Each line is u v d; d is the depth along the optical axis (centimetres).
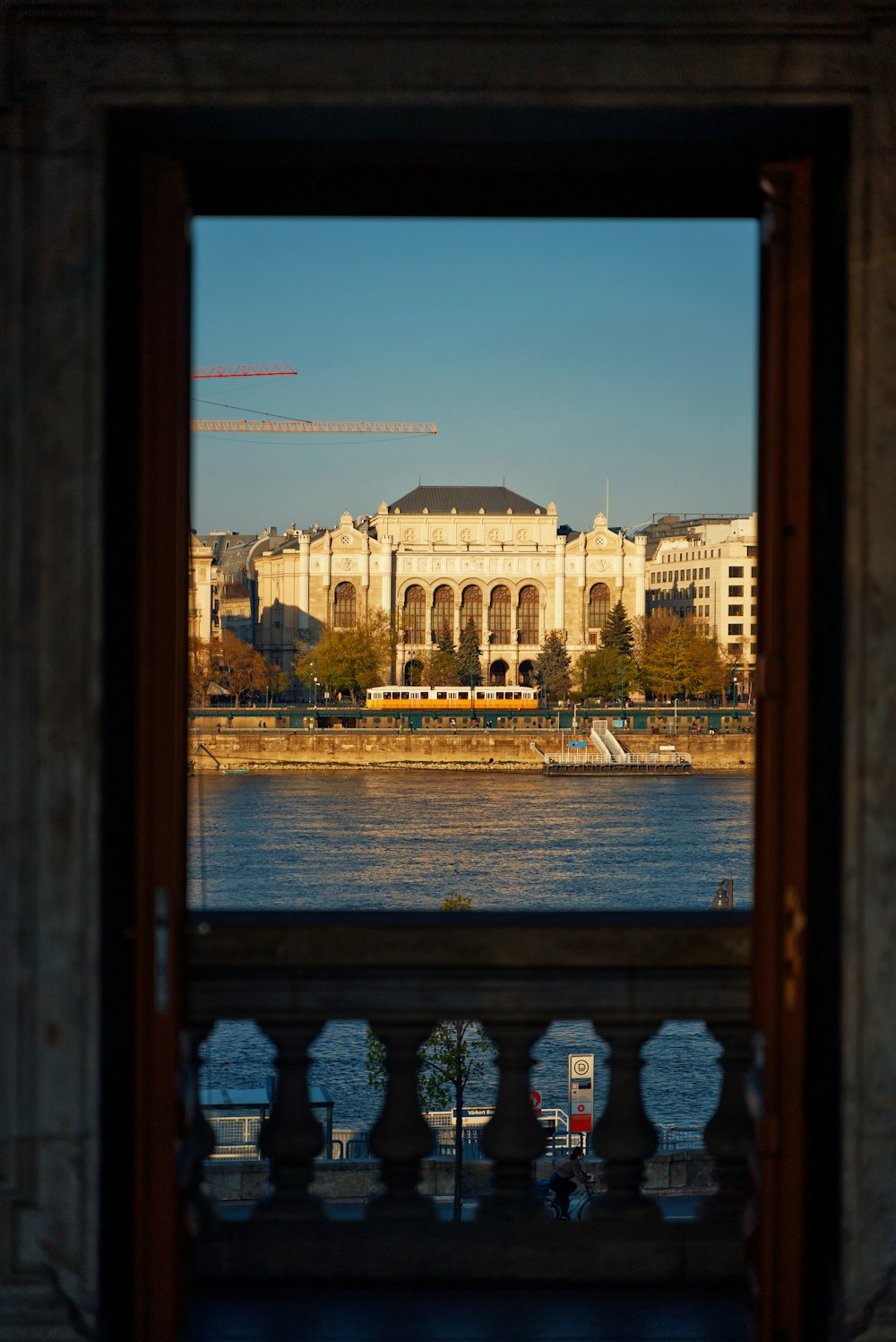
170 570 432
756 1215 458
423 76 420
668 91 421
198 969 490
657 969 495
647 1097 2602
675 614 19588
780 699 438
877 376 418
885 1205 426
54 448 416
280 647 18962
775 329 439
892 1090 425
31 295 415
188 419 436
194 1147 463
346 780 11606
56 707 418
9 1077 422
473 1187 1992
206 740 12688
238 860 6588
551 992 493
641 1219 500
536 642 19188
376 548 18850
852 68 419
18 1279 423
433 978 492
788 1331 445
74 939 420
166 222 439
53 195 415
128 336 436
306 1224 497
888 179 419
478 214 496
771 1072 443
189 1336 463
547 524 19612
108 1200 428
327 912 508
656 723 14050
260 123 431
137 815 433
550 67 421
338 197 482
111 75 417
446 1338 463
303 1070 498
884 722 421
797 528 437
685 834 7825
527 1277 498
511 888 5903
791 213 442
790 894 441
